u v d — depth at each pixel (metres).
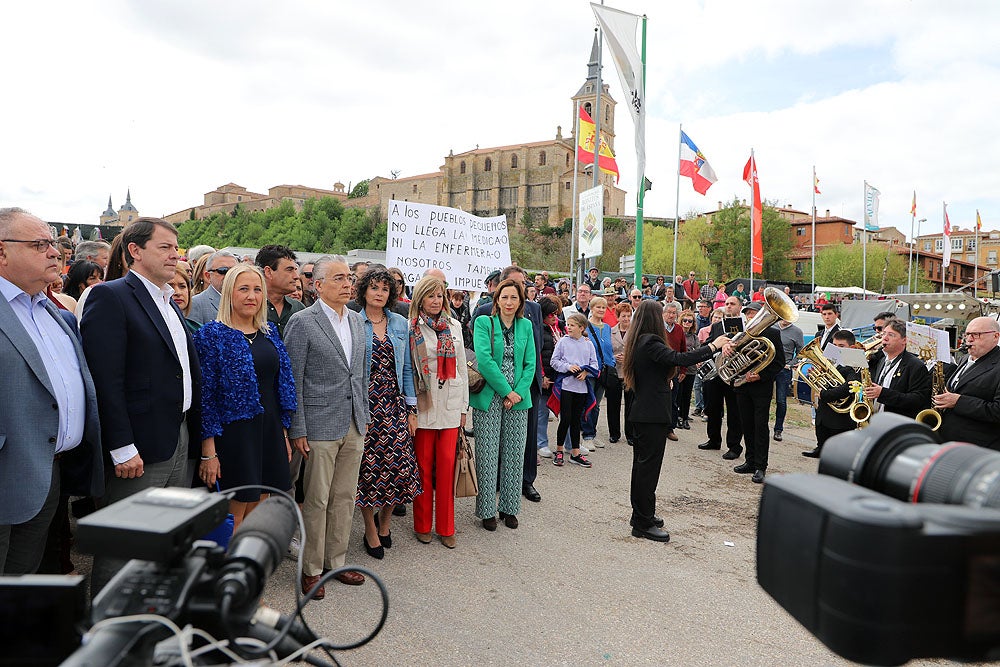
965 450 1.21
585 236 12.16
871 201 32.06
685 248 56.72
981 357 4.68
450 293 7.23
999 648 0.98
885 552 0.95
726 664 3.13
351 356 3.82
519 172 89.38
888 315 7.19
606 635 3.36
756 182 16.55
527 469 5.59
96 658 1.04
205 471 3.19
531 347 4.96
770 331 6.53
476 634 3.29
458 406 4.42
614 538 4.77
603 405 10.84
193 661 1.18
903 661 0.97
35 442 2.49
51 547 3.39
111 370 2.75
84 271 4.66
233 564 1.29
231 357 3.21
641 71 10.67
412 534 4.67
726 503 5.76
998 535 0.98
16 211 2.56
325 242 88.12
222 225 104.94
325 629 3.24
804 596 1.10
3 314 2.48
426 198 95.81
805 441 8.73
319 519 3.64
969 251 86.94
